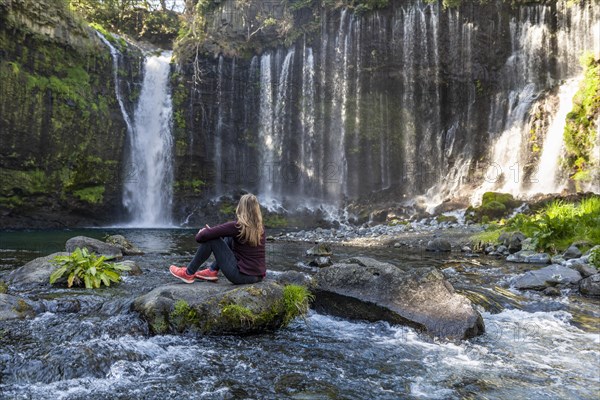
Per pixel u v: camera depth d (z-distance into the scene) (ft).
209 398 10.32
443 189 78.89
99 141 71.56
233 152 84.43
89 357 12.03
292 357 12.90
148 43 94.68
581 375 11.67
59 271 19.89
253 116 85.15
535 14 76.43
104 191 72.49
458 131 81.56
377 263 17.93
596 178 56.49
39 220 66.74
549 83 74.59
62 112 66.59
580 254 27.25
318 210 80.89
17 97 61.41
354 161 85.76
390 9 81.82
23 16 60.23
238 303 14.69
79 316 15.65
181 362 12.37
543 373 11.80
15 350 12.32
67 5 67.10
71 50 67.67
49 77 65.51
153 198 77.71
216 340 14.17
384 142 85.10
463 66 80.23
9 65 60.29
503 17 77.97
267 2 85.15
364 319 16.38
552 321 16.40
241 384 11.07
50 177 66.49
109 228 67.15
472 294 18.85
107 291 18.92
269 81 85.66
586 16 71.82
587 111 60.75
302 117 86.28
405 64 82.33
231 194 83.82
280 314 15.43
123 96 75.51
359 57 83.66
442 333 14.60
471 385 11.06
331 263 28.48
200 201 81.56
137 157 76.07
